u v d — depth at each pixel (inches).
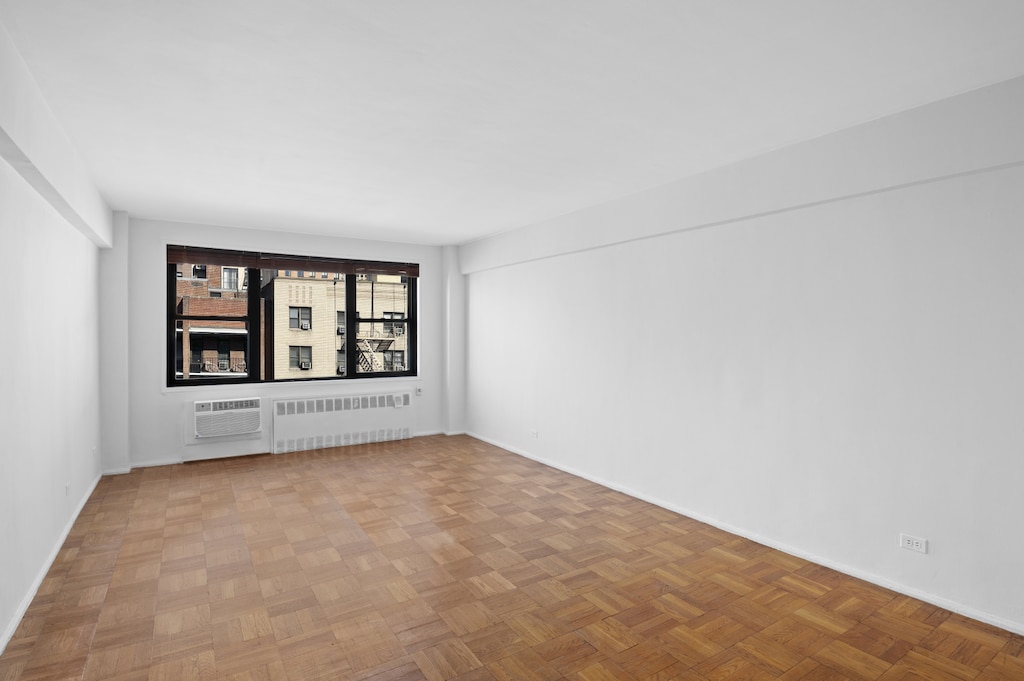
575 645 102.7
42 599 118.2
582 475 217.5
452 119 122.0
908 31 86.5
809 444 141.3
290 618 111.3
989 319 110.2
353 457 248.2
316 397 264.2
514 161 152.6
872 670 95.5
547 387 237.1
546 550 146.7
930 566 118.9
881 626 109.5
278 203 200.7
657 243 184.1
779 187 143.3
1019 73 101.3
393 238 277.6
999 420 109.1
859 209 130.5
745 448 156.9
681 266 175.8
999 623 108.8
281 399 256.8
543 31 86.0
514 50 92.1
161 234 230.5
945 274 116.3
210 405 237.5
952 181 115.0
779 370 148.2
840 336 134.6
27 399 117.8
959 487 114.5
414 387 293.1
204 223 236.8
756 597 121.4
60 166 123.9
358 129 127.7
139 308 227.6
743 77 102.9
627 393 196.4
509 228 250.5
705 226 166.1
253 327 255.9
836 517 135.6
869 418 129.3
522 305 252.8
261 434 252.7
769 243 150.3
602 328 207.3
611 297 203.0
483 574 132.1
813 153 135.6
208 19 81.2
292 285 433.7
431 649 101.0
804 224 141.9
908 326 122.2
